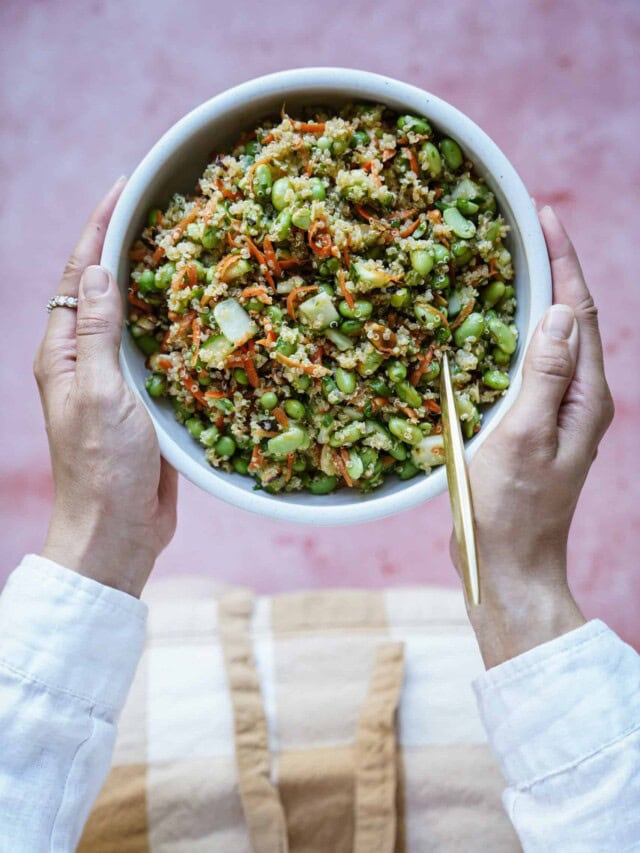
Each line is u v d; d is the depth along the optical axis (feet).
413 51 2.85
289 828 2.21
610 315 2.87
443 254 1.74
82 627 1.76
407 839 2.21
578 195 2.87
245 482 1.84
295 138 1.76
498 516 1.77
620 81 2.87
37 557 1.79
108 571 1.84
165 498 2.01
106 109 2.85
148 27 2.85
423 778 2.23
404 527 2.86
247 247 1.74
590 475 2.90
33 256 2.86
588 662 1.71
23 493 2.87
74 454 1.82
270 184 1.74
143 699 2.27
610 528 2.89
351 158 1.78
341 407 1.78
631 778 1.66
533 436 1.75
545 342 1.75
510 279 1.83
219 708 2.27
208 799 2.21
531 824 1.71
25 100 2.85
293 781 2.21
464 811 2.23
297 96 1.77
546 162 2.86
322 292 1.73
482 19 2.86
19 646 1.74
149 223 1.83
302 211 1.70
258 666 2.30
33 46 2.86
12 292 2.86
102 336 1.78
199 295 1.76
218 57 2.85
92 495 1.81
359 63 2.85
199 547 2.85
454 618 2.35
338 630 2.34
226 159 1.80
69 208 2.85
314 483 1.83
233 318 1.74
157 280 1.78
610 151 2.86
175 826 2.21
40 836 1.72
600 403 1.83
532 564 1.79
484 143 1.74
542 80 2.86
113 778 2.22
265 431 1.78
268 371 1.79
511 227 1.79
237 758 2.21
